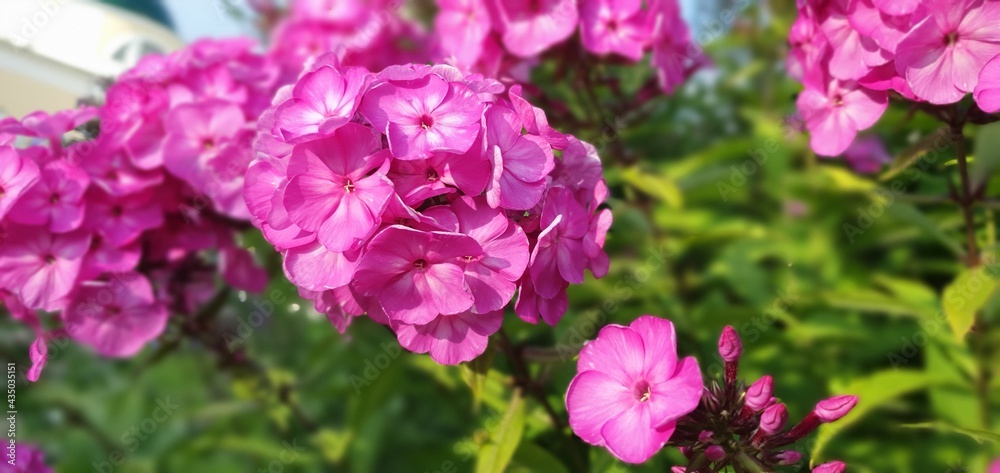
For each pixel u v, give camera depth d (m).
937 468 0.24
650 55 0.29
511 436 0.22
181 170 0.26
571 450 0.24
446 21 0.30
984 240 0.26
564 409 0.25
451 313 0.18
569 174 0.21
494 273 0.18
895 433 0.25
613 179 0.30
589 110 0.29
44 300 0.24
